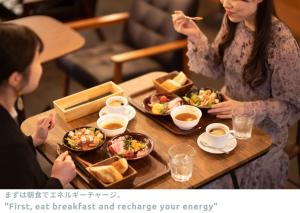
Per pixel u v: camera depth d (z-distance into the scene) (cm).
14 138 132
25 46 125
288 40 190
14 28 125
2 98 132
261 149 169
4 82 127
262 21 188
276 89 197
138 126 182
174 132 177
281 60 191
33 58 129
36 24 290
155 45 306
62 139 173
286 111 201
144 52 276
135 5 321
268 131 212
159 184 153
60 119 186
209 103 190
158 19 304
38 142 171
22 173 133
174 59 294
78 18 381
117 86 197
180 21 211
